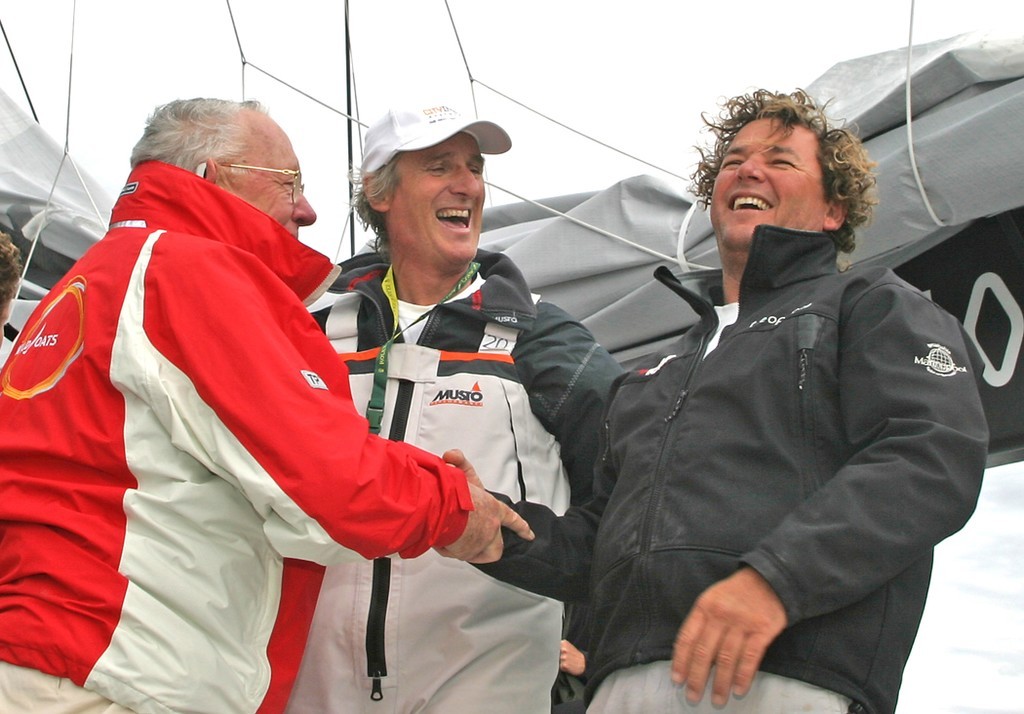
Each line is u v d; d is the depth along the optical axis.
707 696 2.04
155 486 2.04
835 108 3.75
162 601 2.00
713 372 2.25
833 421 2.13
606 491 2.51
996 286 3.64
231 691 2.04
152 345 2.06
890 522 1.89
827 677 1.97
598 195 4.14
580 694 3.36
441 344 2.82
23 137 4.79
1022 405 3.59
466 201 2.98
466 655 2.62
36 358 2.18
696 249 3.92
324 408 2.06
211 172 2.45
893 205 3.37
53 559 1.99
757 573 1.88
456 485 2.19
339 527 2.00
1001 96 3.27
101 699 1.94
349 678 2.61
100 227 4.68
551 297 4.18
